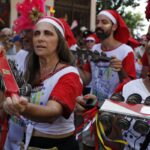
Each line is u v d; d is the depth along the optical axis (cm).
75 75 256
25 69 283
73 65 272
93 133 279
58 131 263
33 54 277
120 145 248
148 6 302
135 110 226
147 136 232
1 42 547
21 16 409
